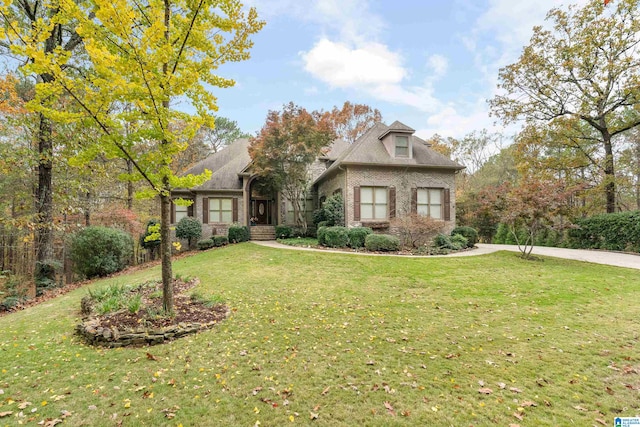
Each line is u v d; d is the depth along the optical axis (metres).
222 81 5.76
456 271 9.66
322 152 17.20
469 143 35.59
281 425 3.11
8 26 4.20
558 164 18.42
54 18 4.48
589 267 10.30
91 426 3.11
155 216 21.84
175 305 6.59
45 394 3.66
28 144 13.83
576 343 4.85
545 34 17.31
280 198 19.69
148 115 5.11
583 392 3.61
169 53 4.72
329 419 3.18
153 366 4.28
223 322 5.84
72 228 13.55
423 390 3.67
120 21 4.24
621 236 14.55
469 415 3.22
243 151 22.59
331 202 15.98
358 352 4.63
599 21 15.84
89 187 14.01
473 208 24.67
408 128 16.36
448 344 4.89
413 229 14.41
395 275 9.23
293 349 4.74
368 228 14.66
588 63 16.66
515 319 5.91
